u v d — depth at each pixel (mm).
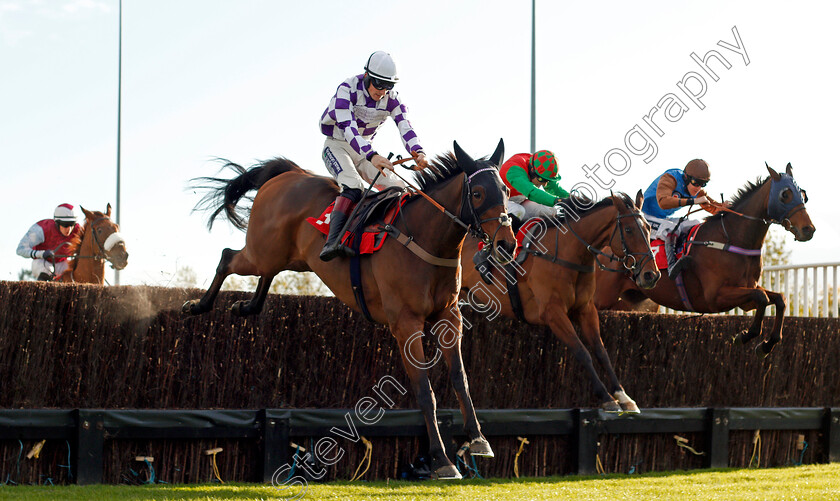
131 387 6586
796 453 8867
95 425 6250
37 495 5469
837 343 9188
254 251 6582
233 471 6770
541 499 5641
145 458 6445
